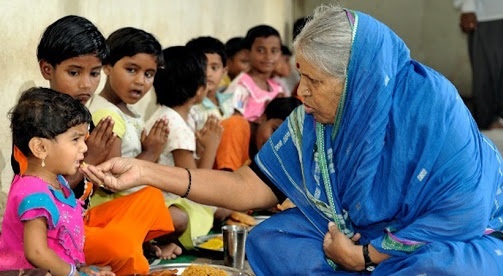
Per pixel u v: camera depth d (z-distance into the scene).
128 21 4.55
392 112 2.35
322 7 2.46
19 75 3.54
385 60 2.32
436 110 2.33
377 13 9.97
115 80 3.47
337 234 2.44
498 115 8.68
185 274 2.76
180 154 3.82
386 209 2.38
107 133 2.91
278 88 5.71
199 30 5.74
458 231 2.31
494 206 2.48
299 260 2.56
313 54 2.30
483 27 8.43
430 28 9.91
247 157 4.64
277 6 8.15
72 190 2.85
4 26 3.40
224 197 2.68
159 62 3.55
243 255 3.30
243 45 5.58
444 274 2.28
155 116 3.92
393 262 2.37
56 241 2.54
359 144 2.36
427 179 2.33
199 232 3.77
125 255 2.89
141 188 3.41
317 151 2.53
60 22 2.97
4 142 3.46
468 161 2.31
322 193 2.52
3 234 2.53
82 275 2.52
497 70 8.54
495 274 2.30
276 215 2.73
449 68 9.93
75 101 2.54
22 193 2.46
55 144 2.48
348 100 2.34
